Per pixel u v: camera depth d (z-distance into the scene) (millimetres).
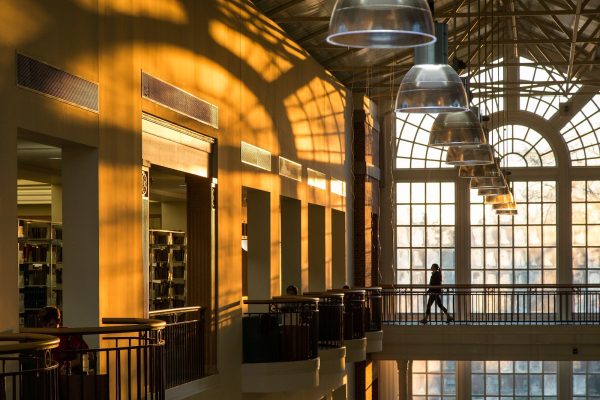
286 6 14883
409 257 25344
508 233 25188
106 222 8188
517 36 23812
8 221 6465
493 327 21297
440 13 17047
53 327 7391
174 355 10492
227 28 12125
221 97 11844
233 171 12352
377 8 4789
